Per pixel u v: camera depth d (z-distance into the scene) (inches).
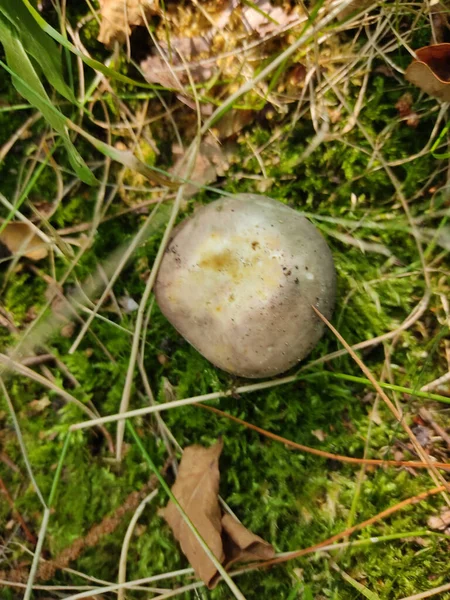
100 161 8.2
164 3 7.6
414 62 6.4
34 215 8.1
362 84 7.9
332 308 6.9
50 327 8.0
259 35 7.7
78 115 8.1
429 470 7.5
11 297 8.0
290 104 8.1
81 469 7.7
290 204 8.2
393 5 7.5
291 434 7.8
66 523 7.6
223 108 7.3
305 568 7.4
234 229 6.6
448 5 7.5
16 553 7.5
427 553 7.4
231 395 7.6
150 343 8.0
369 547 7.4
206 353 6.9
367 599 7.4
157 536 7.5
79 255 7.8
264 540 7.4
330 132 8.1
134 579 7.5
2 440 7.8
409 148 8.1
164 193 7.9
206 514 7.0
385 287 8.0
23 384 7.9
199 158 8.1
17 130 8.0
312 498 7.6
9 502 7.6
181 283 6.8
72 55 7.9
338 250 8.1
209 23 7.6
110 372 8.0
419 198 8.1
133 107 8.1
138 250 8.1
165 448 7.8
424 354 7.9
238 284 6.5
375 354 8.0
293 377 7.5
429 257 8.0
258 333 6.5
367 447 7.5
